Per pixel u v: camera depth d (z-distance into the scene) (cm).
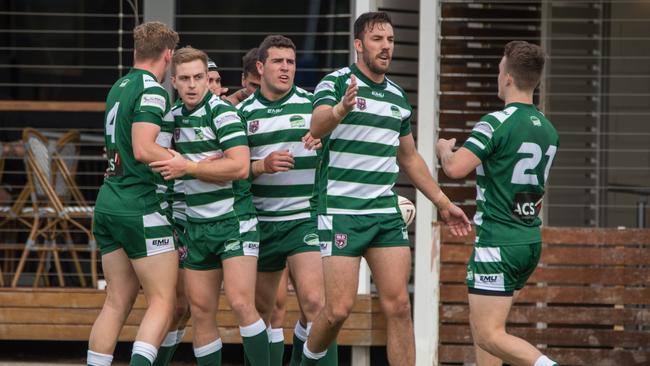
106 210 2123
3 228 3284
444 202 2217
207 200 2180
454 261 2839
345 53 3453
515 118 1991
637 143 3581
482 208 2020
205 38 3491
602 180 3594
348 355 3250
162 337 2130
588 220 3600
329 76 2092
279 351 2459
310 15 3466
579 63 3566
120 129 2123
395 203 2134
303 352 2194
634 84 3600
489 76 3181
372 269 2130
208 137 2184
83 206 3066
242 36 3488
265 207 2314
